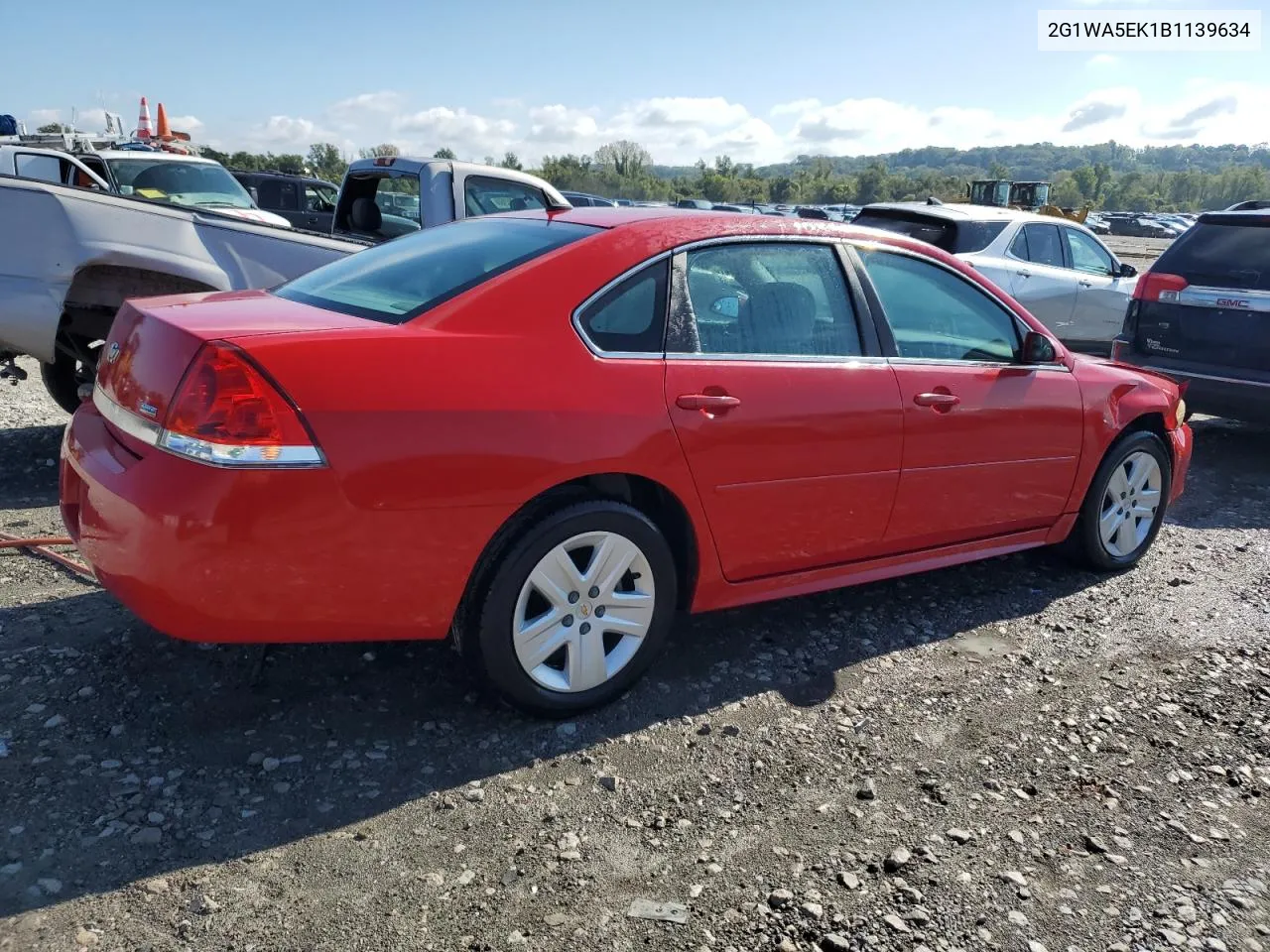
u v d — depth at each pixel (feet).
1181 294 24.22
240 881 7.98
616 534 10.52
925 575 15.79
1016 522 14.51
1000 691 11.96
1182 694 12.07
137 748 9.64
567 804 9.27
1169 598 15.24
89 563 9.61
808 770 10.06
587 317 10.48
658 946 7.52
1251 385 23.04
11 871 7.84
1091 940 7.82
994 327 14.32
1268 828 9.43
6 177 16.39
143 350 9.65
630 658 11.02
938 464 13.11
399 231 27.63
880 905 8.08
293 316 10.06
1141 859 8.87
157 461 8.80
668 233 11.34
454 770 9.71
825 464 11.93
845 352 12.41
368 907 7.78
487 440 9.50
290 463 8.71
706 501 11.12
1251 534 18.93
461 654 10.28
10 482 17.84
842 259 12.75
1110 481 15.71
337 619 9.28
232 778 9.30
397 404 9.14
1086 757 10.55
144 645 11.66
